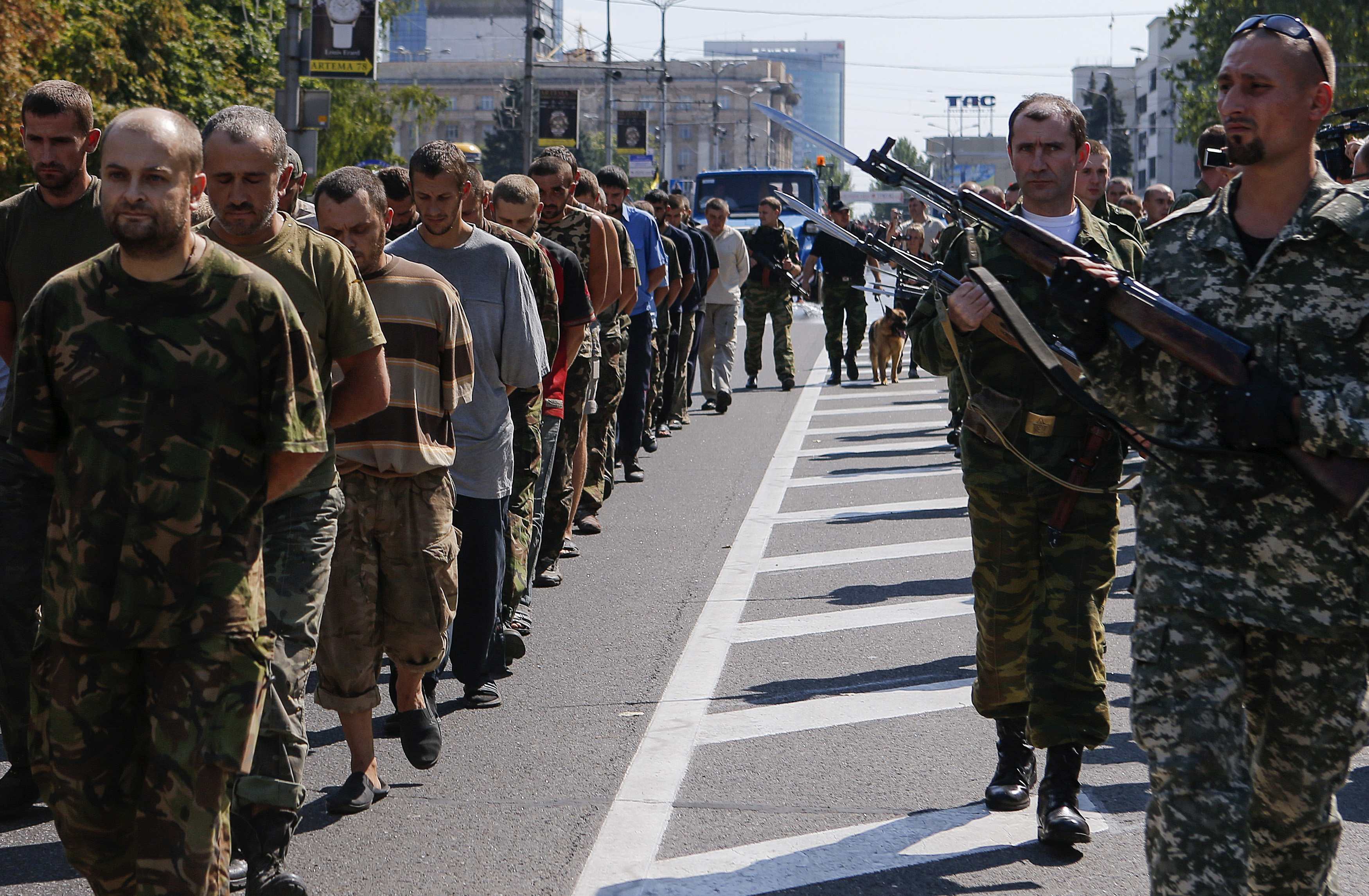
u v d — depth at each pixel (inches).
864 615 300.8
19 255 195.2
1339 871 172.4
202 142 152.9
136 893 143.3
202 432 135.5
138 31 1228.5
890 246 188.4
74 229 194.4
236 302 136.3
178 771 133.4
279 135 169.3
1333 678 129.0
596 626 293.3
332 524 167.8
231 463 136.9
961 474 480.7
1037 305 176.4
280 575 162.1
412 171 227.5
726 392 636.7
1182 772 124.7
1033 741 179.5
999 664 188.9
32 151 191.5
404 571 198.5
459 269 230.5
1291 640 129.1
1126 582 330.0
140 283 135.2
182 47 1341.0
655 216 526.9
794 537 382.9
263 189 166.4
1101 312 132.0
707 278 561.6
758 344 747.4
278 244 168.9
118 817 140.2
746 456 522.0
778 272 730.2
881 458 517.3
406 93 1999.3
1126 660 266.2
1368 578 125.5
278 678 159.5
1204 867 121.7
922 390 740.0
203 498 135.6
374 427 195.6
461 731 228.8
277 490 142.2
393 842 184.4
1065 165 184.9
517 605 267.6
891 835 184.4
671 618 299.1
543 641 281.6
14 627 192.2
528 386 235.3
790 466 500.7
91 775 137.4
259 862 160.4
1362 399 121.1
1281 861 135.6
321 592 165.5
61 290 135.7
